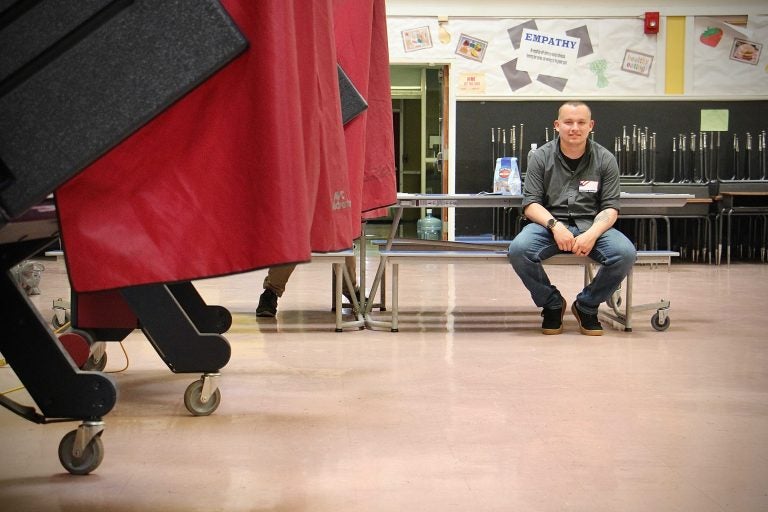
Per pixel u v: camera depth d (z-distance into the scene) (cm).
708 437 252
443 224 1054
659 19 1019
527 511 189
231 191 166
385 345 409
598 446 242
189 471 216
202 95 165
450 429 258
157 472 215
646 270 852
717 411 283
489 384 322
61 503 192
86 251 164
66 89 154
